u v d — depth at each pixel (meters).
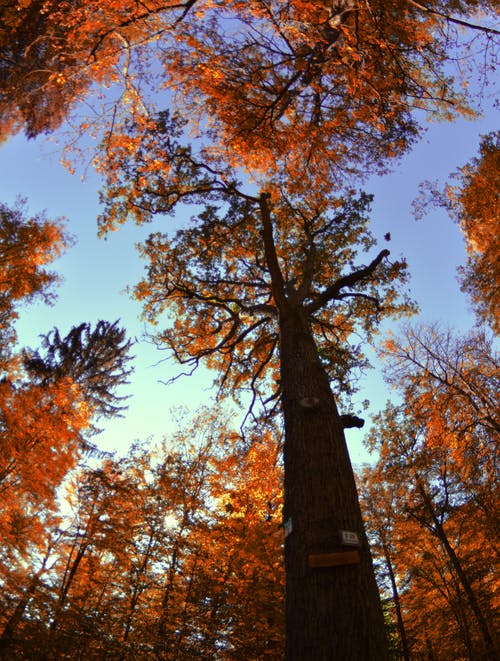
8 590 9.86
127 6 6.55
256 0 6.33
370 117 8.13
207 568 10.70
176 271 10.36
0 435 12.69
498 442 13.17
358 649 2.81
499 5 6.91
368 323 10.91
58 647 8.95
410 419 17.55
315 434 4.32
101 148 8.87
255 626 10.16
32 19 9.79
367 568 3.32
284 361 5.49
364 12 6.68
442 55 7.10
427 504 15.65
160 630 9.69
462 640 12.98
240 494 12.12
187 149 9.32
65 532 11.35
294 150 9.08
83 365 19.88
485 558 13.40
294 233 11.18
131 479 12.27
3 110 12.43
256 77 7.71
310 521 3.59
